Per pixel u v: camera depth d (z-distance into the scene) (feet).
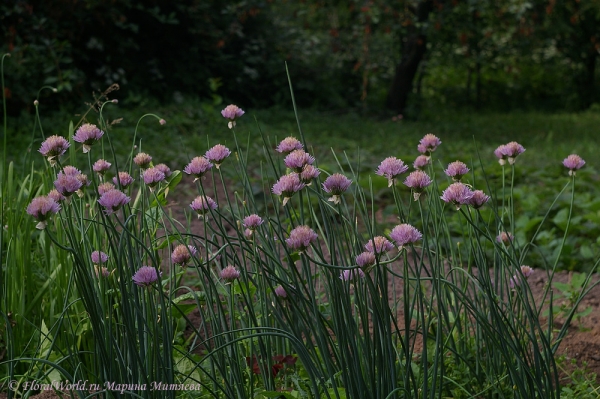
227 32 42.75
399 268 12.95
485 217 15.35
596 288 13.08
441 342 6.22
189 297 8.04
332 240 6.33
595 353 9.63
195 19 41.24
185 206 19.13
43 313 9.27
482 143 35.76
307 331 6.56
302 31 47.55
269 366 7.07
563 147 33.58
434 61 66.49
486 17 45.62
